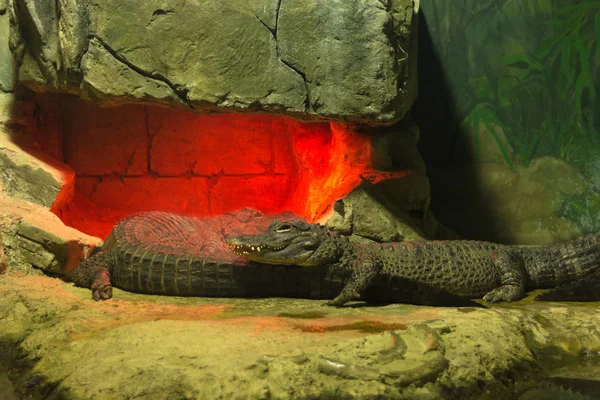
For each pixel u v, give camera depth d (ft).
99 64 9.55
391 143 10.53
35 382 7.60
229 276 9.07
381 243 9.48
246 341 7.70
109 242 9.60
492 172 11.18
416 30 10.39
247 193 11.70
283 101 9.63
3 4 10.36
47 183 9.98
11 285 8.83
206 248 9.84
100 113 11.33
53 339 7.97
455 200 11.27
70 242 9.40
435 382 7.51
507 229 11.16
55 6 9.68
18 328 8.25
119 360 7.52
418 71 11.25
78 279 9.30
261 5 9.55
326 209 10.17
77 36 9.53
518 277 9.33
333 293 9.08
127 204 11.46
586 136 10.95
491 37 11.10
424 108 11.27
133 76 9.59
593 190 10.92
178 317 8.33
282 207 11.68
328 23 9.56
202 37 9.57
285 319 8.29
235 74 9.61
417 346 7.67
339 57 9.57
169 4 9.53
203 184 11.63
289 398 7.27
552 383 7.83
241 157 11.69
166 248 9.25
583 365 8.15
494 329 8.13
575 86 10.95
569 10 10.91
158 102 9.71
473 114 11.19
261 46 9.59
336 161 10.67
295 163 11.66
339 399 7.30
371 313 8.55
